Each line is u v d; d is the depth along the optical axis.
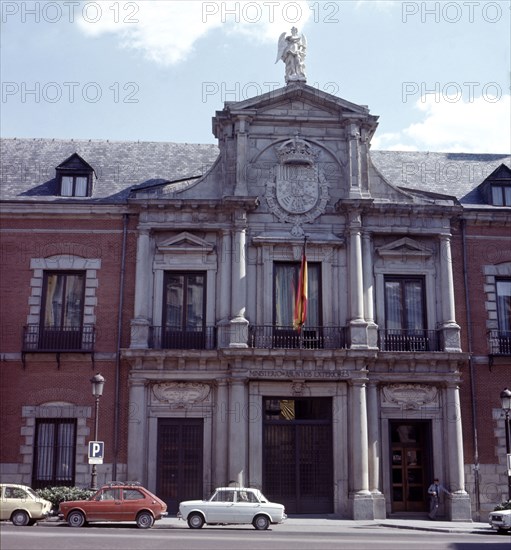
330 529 22.00
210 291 28.06
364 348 26.75
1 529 18.97
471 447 27.78
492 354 28.34
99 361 27.52
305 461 27.05
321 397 27.39
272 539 17.14
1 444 26.88
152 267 28.23
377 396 27.56
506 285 29.56
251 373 26.56
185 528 21.53
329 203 28.83
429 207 28.64
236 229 27.92
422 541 17.44
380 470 27.16
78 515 21.45
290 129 29.22
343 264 28.42
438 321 28.53
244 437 26.25
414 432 28.25
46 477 26.80
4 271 28.17
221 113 29.00
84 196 29.69
